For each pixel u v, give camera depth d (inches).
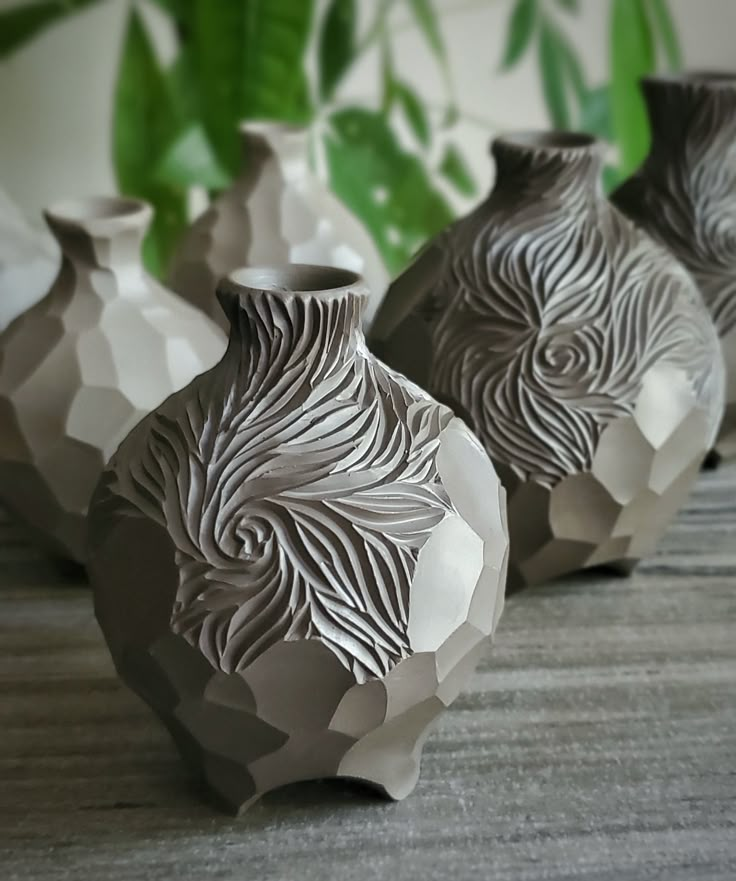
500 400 22.6
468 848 18.5
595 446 22.6
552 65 43.2
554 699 22.5
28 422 23.6
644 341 22.9
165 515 16.5
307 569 16.1
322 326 16.3
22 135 40.8
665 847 18.6
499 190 24.2
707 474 32.5
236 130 38.4
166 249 40.3
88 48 39.6
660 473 23.6
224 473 16.3
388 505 16.4
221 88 37.7
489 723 21.8
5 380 24.0
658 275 23.6
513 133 25.2
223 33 36.5
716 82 28.3
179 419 17.1
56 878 17.8
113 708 22.3
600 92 44.1
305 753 17.5
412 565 16.4
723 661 23.8
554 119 44.3
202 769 18.7
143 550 16.7
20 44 37.7
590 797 19.7
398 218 42.8
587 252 23.1
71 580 27.2
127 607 17.1
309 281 18.0
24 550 28.8
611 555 25.1
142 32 36.9
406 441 17.1
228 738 17.3
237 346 16.8
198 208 43.6
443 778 20.2
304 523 16.1
